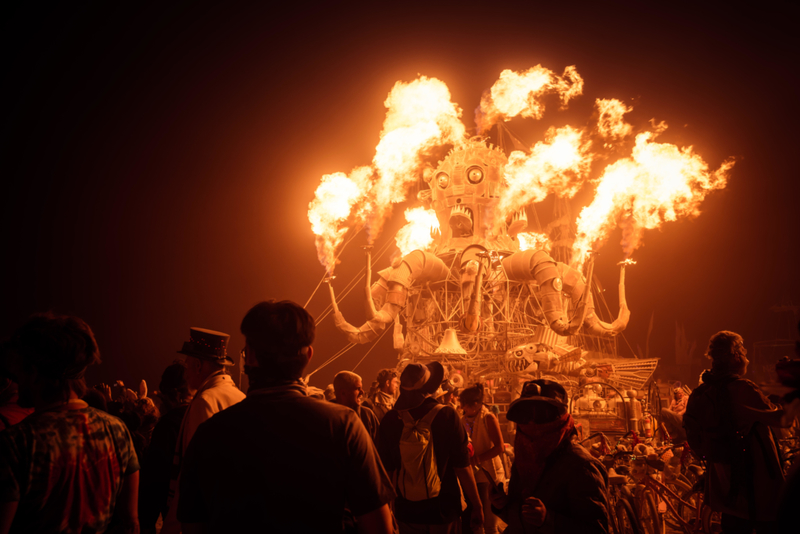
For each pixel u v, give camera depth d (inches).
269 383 118.0
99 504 131.3
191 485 113.0
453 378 806.5
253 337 119.2
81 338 134.5
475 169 1049.5
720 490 206.2
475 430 300.8
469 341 958.4
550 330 975.0
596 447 339.3
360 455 113.3
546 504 148.3
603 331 952.3
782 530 72.7
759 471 195.8
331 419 113.5
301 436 109.9
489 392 776.3
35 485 119.3
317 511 107.0
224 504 107.1
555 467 151.5
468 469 215.5
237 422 111.3
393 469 214.4
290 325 119.1
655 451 356.8
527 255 971.9
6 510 114.2
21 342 130.9
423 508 209.2
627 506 239.8
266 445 108.6
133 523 145.9
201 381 192.4
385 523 113.8
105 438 135.9
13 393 193.6
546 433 153.9
